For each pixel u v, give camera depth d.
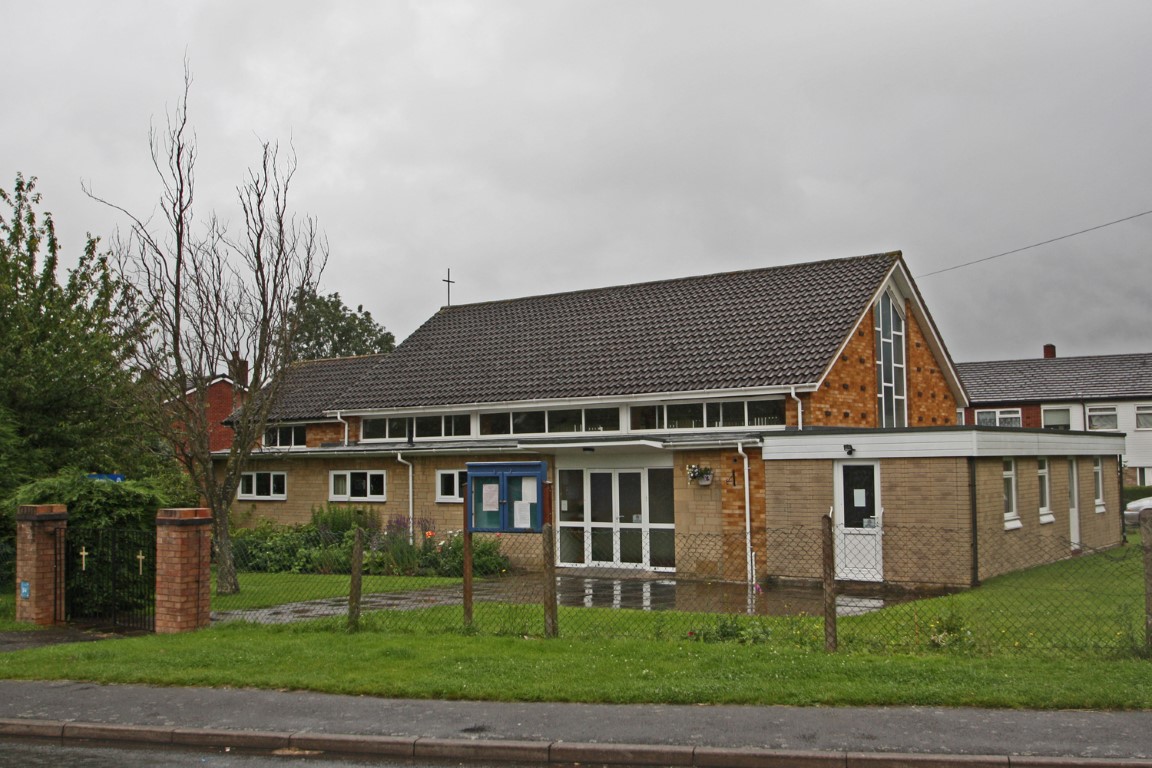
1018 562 20.75
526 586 20.12
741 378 23.05
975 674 9.35
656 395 23.98
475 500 12.97
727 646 11.16
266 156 25.28
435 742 8.18
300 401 33.72
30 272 25.16
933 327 27.92
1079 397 45.16
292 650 11.41
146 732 8.77
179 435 19.39
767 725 8.25
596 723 8.48
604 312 30.25
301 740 8.46
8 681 10.57
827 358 22.70
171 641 12.45
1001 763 7.30
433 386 29.33
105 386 23.58
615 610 14.80
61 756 8.40
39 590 14.66
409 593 18.47
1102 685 8.85
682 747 7.80
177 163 20.16
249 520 31.03
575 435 24.78
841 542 20.11
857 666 9.79
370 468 28.45
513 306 33.41
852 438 19.94
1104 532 26.39
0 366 22.88
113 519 15.39
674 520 22.61
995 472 19.91
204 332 19.41
